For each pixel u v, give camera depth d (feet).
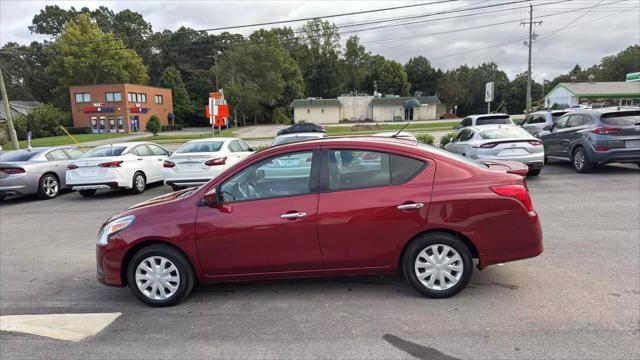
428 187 13.57
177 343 11.85
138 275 14.33
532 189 32.55
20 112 228.02
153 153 44.60
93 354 11.46
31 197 42.88
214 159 36.81
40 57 289.74
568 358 10.25
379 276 16.10
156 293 14.37
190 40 324.19
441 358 10.51
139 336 12.38
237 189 14.29
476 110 321.52
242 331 12.38
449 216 13.37
